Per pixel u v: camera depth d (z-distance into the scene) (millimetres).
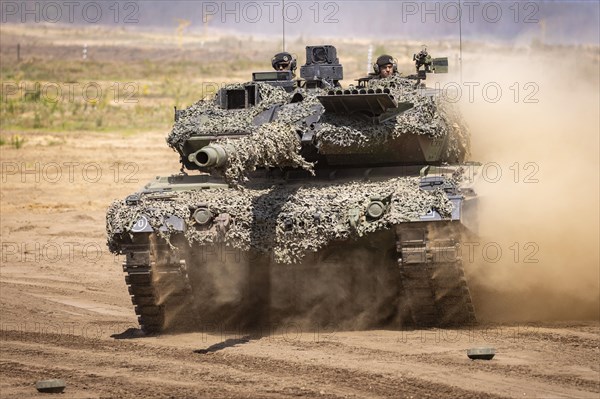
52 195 137875
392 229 60656
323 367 52812
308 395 47094
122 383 51312
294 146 62594
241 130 69625
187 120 72250
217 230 62625
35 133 182500
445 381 48812
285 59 78625
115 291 85438
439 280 60844
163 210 63375
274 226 62531
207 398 47344
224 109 73000
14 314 74500
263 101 71625
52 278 91375
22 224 120125
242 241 62594
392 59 78625
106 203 133500
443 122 69500
